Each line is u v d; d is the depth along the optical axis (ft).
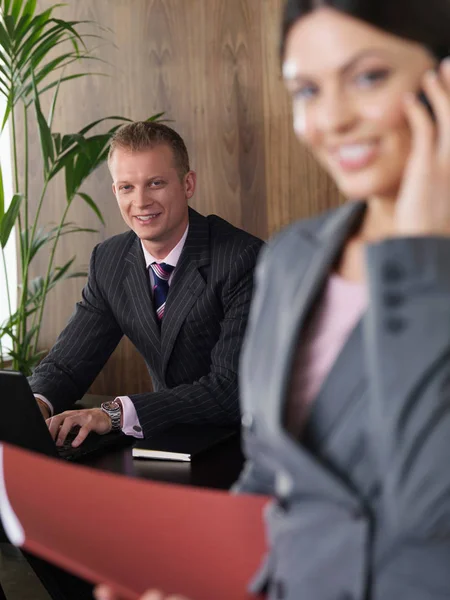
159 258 8.17
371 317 1.93
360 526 1.94
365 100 1.98
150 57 12.33
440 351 1.84
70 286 13.21
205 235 8.15
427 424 1.83
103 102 12.71
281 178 11.76
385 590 1.91
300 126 2.10
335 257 2.23
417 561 1.89
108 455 6.13
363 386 1.98
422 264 1.91
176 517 2.69
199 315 7.92
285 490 2.19
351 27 1.93
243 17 11.71
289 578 2.09
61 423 6.55
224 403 7.23
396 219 2.06
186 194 8.20
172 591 2.25
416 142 1.98
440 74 1.97
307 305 2.13
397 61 1.95
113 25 12.51
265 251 2.51
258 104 11.78
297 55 2.03
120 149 7.93
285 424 2.11
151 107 12.42
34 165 13.29
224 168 12.07
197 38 12.01
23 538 2.47
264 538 2.55
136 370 12.90
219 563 2.44
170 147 7.95
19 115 13.32
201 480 5.39
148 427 6.81
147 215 7.88
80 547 2.44
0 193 11.07
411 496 1.84
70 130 12.98
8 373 5.01
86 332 8.48
